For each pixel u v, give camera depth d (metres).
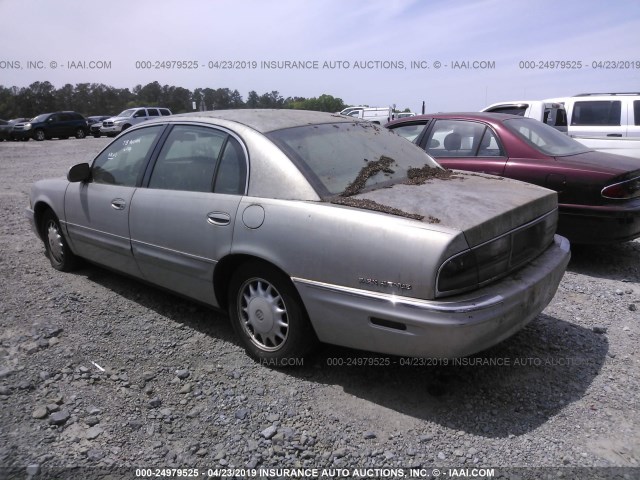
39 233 5.20
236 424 2.77
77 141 27.27
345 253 2.78
